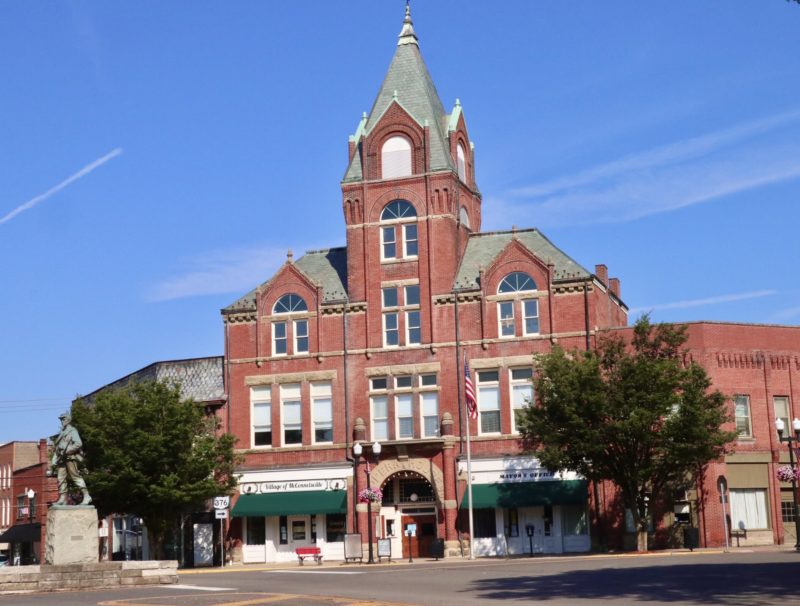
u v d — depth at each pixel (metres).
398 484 66.50
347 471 66.25
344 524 66.56
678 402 54.47
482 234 70.44
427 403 66.06
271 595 33.44
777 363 63.81
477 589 33.25
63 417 44.12
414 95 70.25
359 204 68.75
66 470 43.88
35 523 89.44
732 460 61.69
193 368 72.12
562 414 55.84
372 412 66.75
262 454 67.88
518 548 63.12
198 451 61.44
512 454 63.31
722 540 59.97
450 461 63.91
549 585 33.16
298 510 66.12
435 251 67.06
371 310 67.56
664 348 58.03
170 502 60.91
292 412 68.25
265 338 69.12
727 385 62.31
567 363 56.25
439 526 63.84
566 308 64.25
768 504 61.91
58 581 39.31
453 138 70.44
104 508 61.78
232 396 69.06
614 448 55.28
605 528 61.19
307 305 68.75
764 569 35.88
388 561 59.88
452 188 67.88
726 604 25.44
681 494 60.94
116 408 61.56
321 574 45.59
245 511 66.81
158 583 40.78
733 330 63.16
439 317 66.38
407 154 68.56
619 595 28.91
